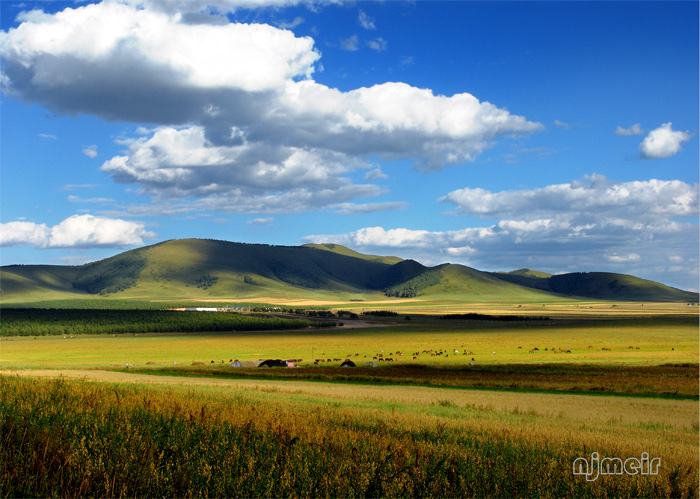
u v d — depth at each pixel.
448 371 74.00
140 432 14.95
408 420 24.38
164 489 11.55
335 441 16.02
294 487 12.36
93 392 22.23
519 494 13.32
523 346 137.12
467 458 15.80
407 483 12.97
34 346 154.62
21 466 11.63
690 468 17.06
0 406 16.81
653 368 73.25
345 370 76.56
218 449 13.88
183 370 77.25
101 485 11.30
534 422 28.64
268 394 38.06
